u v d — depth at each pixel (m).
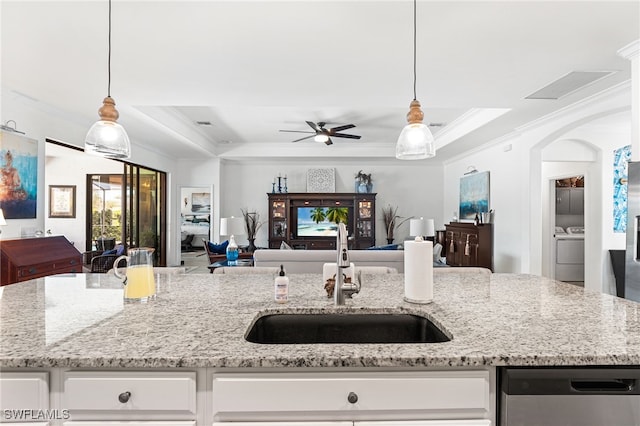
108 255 5.63
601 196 5.02
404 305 1.51
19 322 1.25
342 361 0.98
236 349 1.03
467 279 2.09
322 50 2.49
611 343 1.06
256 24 2.16
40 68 2.78
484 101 3.62
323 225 8.08
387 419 1.01
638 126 2.36
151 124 4.66
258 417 1.01
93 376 0.99
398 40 2.35
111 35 2.28
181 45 2.42
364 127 5.95
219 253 6.08
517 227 5.04
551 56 2.57
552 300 1.58
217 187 7.74
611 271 4.98
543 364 0.98
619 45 2.39
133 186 6.25
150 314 1.36
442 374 1.01
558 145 5.13
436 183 8.36
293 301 1.59
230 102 3.61
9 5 1.94
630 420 1.00
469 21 2.11
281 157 7.60
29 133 3.60
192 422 1.00
